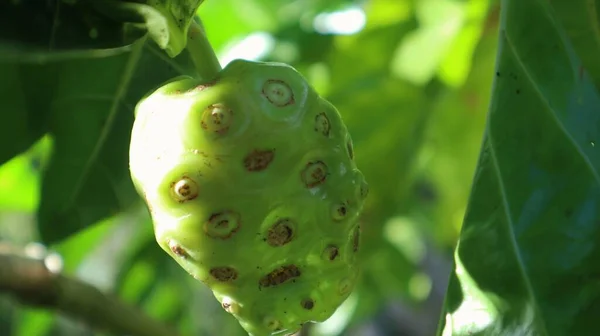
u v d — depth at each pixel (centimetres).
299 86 26
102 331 43
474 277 26
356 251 27
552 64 27
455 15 47
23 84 30
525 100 27
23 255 41
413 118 48
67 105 31
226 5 58
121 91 31
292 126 26
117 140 32
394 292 60
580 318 24
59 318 60
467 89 48
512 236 26
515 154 26
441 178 57
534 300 25
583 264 25
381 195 48
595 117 26
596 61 27
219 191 26
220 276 26
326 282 27
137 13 25
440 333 26
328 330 60
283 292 26
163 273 58
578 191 25
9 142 30
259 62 27
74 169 33
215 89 26
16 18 25
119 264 57
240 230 26
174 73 31
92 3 25
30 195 49
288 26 52
